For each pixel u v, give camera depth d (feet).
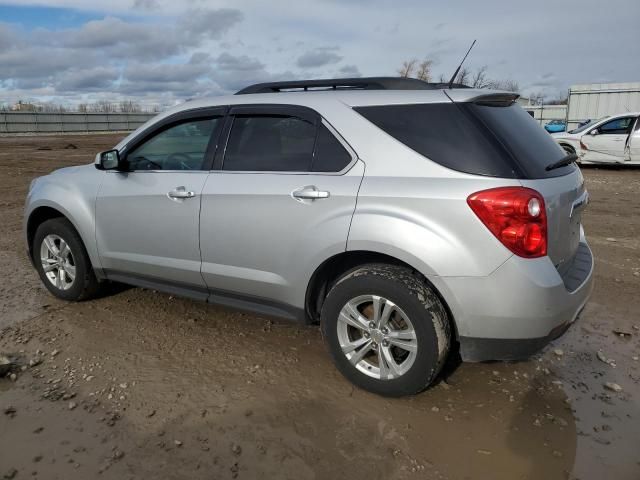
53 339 12.61
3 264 18.65
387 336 9.89
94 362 11.55
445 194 9.08
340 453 8.70
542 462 8.52
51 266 14.98
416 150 9.64
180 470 8.29
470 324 9.20
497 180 8.90
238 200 11.17
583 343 12.69
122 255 13.37
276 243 10.78
